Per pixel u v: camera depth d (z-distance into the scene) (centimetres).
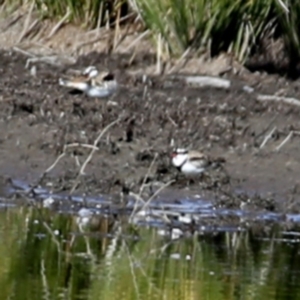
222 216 1420
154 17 1908
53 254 1257
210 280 1177
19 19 2020
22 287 1143
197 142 1630
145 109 1727
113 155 1577
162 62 1902
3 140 1605
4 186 1488
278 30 1947
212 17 1888
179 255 1267
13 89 1770
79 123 1662
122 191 1485
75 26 2002
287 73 1917
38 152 1580
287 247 1311
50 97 1748
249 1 1886
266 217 1430
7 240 1300
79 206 1438
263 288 1151
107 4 1988
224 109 1744
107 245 1298
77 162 1551
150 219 1397
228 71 1889
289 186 1527
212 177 1523
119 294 1124
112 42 1966
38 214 1402
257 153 1608
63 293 1125
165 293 1132
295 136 1661
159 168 1534
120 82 1847
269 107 1762
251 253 1283
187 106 1750
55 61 1930
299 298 1127
